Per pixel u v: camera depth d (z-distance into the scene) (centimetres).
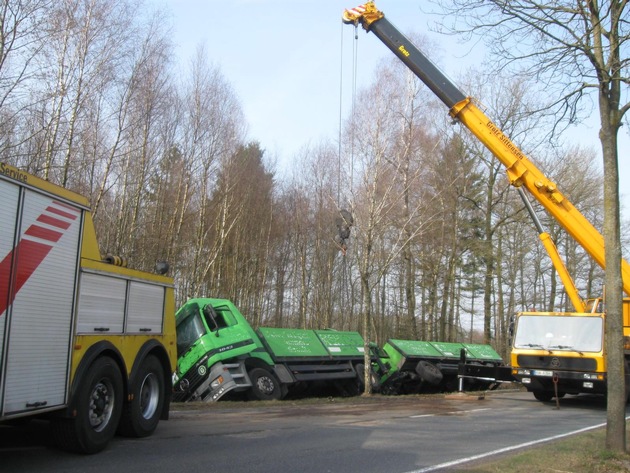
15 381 573
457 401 1695
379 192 1781
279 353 1590
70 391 662
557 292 3791
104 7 1777
